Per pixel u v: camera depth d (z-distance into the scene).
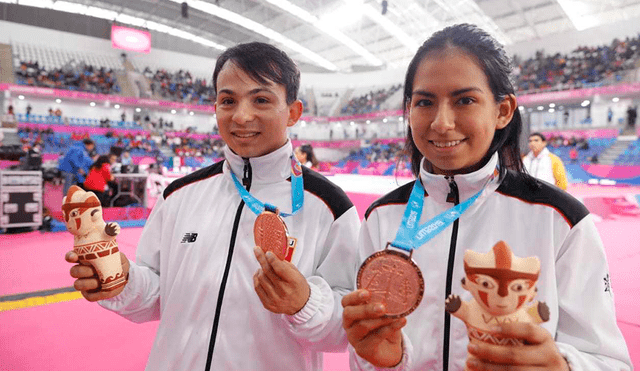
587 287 0.76
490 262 0.57
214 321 1.01
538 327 0.55
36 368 2.07
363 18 24.73
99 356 2.22
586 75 19.11
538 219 0.82
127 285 1.04
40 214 5.64
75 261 0.92
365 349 0.68
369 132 29.39
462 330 0.81
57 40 23.47
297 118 1.12
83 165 5.96
